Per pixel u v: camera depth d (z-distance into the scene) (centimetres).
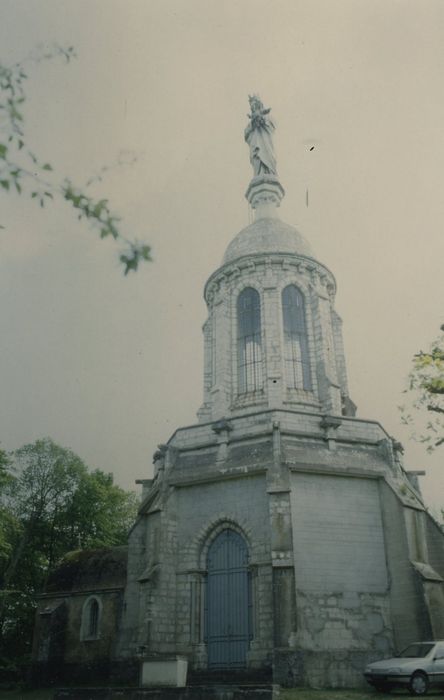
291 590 2380
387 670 2059
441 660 2080
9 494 5062
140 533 3094
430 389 1998
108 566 3894
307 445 2831
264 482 2717
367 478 2808
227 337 3553
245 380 3488
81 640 3625
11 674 4034
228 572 2700
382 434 3027
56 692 2003
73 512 5188
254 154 4406
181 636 2623
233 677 2441
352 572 2595
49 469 5206
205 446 2978
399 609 2552
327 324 3619
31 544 5025
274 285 3531
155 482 3177
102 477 5609
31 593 4728
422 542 2688
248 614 2580
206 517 2797
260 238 3856
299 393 3378
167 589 2689
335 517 2681
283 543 2477
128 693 1905
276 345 3359
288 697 1981
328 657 2341
